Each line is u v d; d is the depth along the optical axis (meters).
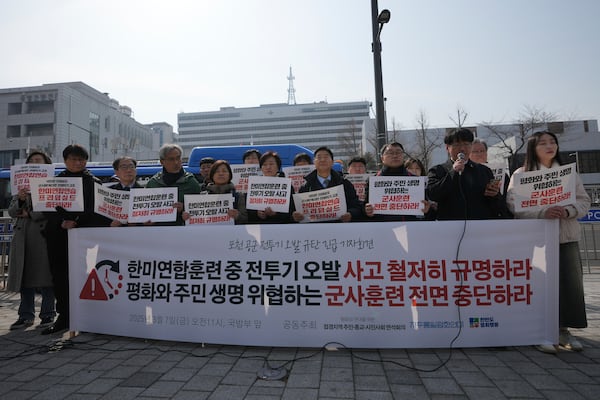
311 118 113.38
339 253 3.48
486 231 3.41
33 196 4.13
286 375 2.93
